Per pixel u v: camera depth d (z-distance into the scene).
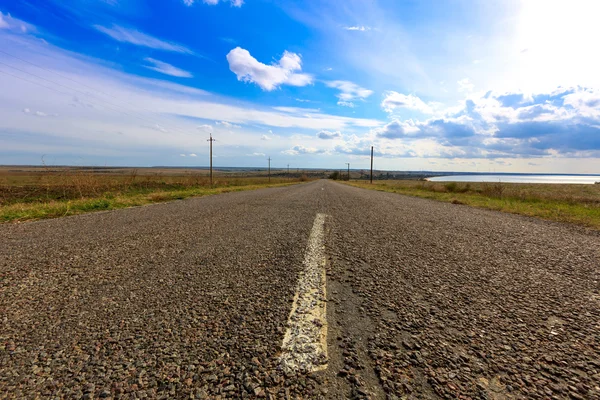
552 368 1.54
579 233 5.47
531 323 2.03
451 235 5.16
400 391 1.36
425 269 3.22
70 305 2.23
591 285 2.75
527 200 13.80
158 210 8.54
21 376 1.43
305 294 2.48
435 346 1.73
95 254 3.69
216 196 14.71
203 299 2.36
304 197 14.80
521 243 4.54
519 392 1.36
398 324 1.99
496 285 2.74
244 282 2.76
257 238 4.75
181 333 1.84
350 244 4.41
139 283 2.70
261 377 1.44
